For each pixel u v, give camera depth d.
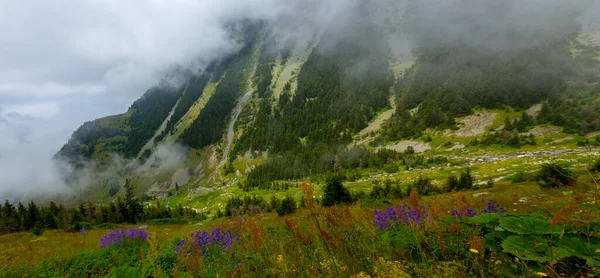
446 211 4.60
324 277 3.44
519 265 3.03
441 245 3.42
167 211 73.38
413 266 3.30
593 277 2.71
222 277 4.99
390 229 4.90
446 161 105.19
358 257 3.76
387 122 175.12
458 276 2.87
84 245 14.48
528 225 3.44
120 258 8.98
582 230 3.08
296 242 4.33
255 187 135.75
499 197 12.31
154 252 4.46
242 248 5.11
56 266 8.73
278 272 3.76
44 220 50.88
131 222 58.53
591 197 3.24
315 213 3.78
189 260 5.05
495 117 139.12
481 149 115.12
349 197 34.97
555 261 2.86
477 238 3.09
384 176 101.06
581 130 106.75
